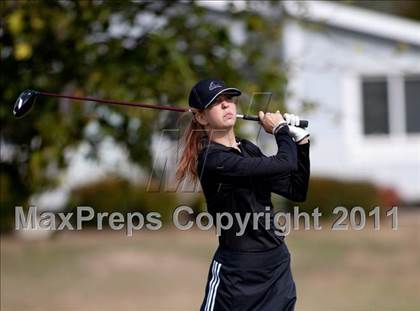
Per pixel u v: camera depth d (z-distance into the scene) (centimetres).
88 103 2769
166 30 2908
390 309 3262
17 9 2700
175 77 2731
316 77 6366
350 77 6469
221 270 1788
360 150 6550
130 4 2875
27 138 2836
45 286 3969
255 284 1775
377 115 6612
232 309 1773
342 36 6462
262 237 1778
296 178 1834
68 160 2900
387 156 6612
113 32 2916
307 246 5059
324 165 6488
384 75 6575
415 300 3447
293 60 4044
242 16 3120
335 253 4806
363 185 5981
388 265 4403
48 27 2719
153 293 3781
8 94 2708
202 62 2927
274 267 1783
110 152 3481
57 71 2814
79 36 2773
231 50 2927
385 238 5288
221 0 3456
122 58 2798
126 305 3484
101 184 5541
